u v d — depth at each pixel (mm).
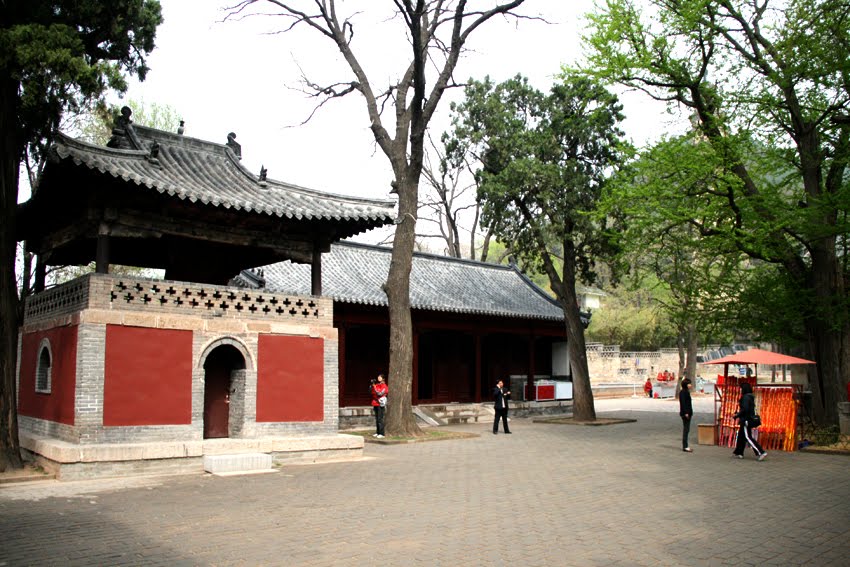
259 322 15305
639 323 60469
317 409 16047
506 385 34906
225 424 15492
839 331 19750
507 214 27234
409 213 21922
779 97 20297
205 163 16641
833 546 8102
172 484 12172
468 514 9820
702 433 19719
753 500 11039
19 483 12141
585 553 7746
